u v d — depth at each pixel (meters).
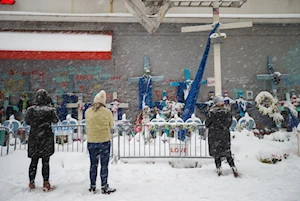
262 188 5.96
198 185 6.26
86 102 13.94
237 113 14.16
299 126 9.33
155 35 14.55
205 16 14.02
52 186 6.17
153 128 8.94
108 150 5.88
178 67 14.49
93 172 5.85
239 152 9.35
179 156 8.50
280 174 7.15
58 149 9.53
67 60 14.15
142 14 11.12
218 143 7.00
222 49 14.78
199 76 11.39
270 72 14.56
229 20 14.30
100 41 13.34
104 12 14.16
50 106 6.17
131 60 14.38
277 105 13.30
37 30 13.95
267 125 14.41
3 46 12.50
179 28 14.62
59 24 14.12
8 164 8.07
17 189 5.95
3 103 13.55
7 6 13.80
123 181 6.65
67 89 13.98
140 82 13.87
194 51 14.62
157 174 7.23
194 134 9.56
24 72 13.89
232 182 6.48
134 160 8.48
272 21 14.59
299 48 14.91
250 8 14.81
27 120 5.91
